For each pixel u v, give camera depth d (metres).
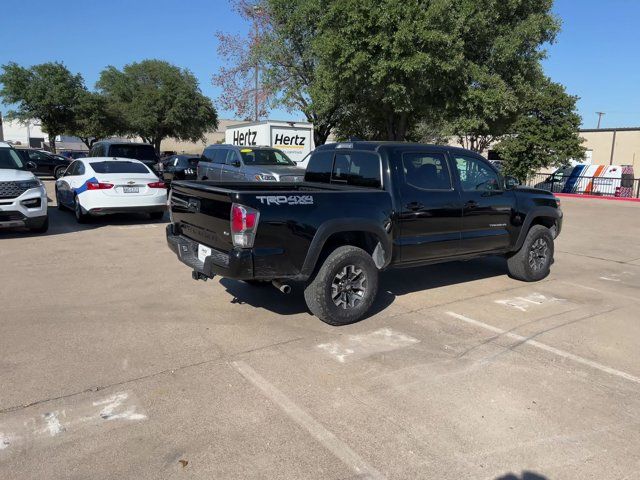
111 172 11.85
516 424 3.54
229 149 15.66
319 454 3.16
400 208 5.77
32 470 2.96
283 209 4.88
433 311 5.98
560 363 4.57
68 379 4.06
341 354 4.66
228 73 25.92
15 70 36.12
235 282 6.99
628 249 10.70
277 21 21.89
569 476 2.99
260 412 3.63
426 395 3.92
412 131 24.17
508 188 7.03
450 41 13.95
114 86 42.97
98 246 9.27
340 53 14.56
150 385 3.99
